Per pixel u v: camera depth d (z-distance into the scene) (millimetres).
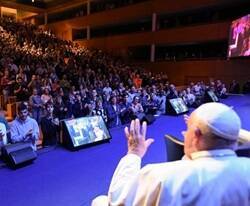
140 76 17812
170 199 1049
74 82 12859
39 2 30953
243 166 1105
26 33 22453
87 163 4719
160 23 22406
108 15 25250
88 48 26016
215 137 1127
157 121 8492
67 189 3719
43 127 5738
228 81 18344
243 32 15430
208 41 19562
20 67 12664
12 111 8844
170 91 11023
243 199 1048
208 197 1034
